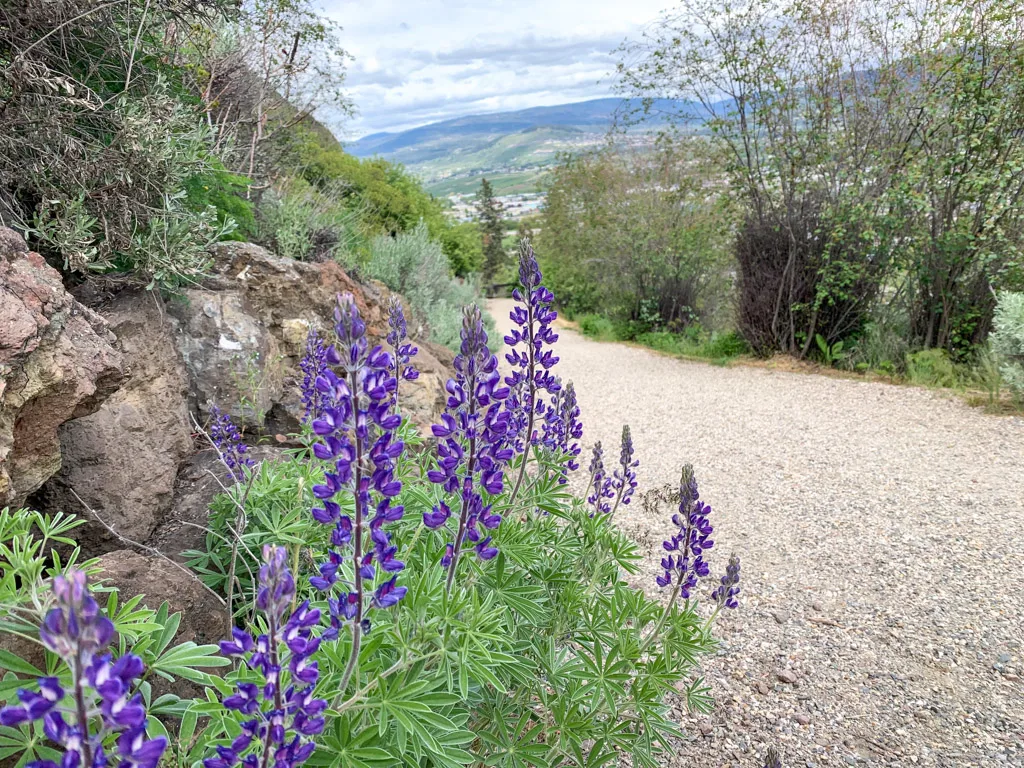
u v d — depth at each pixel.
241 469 3.65
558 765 2.76
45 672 1.83
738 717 3.62
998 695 3.74
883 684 3.88
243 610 2.87
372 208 19.14
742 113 12.76
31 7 3.64
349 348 1.61
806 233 12.53
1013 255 9.95
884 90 11.61
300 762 1.47
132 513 3.38
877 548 5.56
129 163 3.87
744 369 13.16
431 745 1.82
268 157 8.94
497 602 2.49
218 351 4.61
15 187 3.75
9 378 2.42
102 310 3.83
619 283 21.25
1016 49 9.92
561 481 3.12
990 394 9.12
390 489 1.71
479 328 2.01
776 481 7.20
